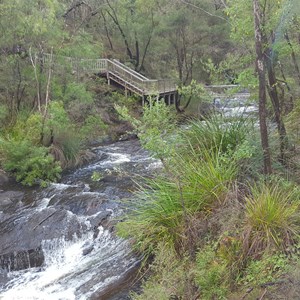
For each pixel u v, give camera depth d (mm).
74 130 15539
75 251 8047
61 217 8961
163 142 5762
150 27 24406
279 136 6879
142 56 28578
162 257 5879
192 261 5551
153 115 5863
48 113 14156
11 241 8359
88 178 12406
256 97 7414
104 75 23422
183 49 23484
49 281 7227
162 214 6438
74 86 16234
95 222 8648
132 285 6160
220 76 8672
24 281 7383
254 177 6547
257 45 5797
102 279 6648
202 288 4879
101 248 7840
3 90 15398
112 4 26125
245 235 5320
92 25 27891
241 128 7559
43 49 14906
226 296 4734
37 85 14508
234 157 6379
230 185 6270
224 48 22297
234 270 5035
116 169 9664
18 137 13625
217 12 21562
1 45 14133
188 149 7438
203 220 5891
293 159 6801
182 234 5961
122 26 26891
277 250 5066
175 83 22531
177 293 5125
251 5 6449
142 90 21938
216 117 8172
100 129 18203
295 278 4406
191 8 21734
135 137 18781
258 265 4902
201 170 6551
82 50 16562
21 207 10195
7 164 12508
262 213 5426
